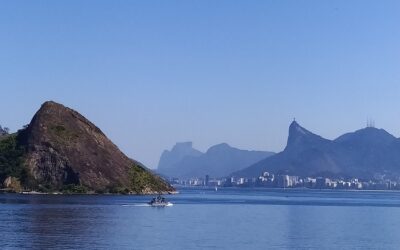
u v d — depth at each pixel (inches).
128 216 5974.4
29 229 4500.5
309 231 4869.6
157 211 6884.8
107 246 3676.2
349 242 4170.8
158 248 3649.1
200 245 3814.0
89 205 7519.7
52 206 7155.5
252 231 4746.6
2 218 5388.8
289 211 7667.3
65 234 4224.9
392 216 6993.1
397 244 4092.0
